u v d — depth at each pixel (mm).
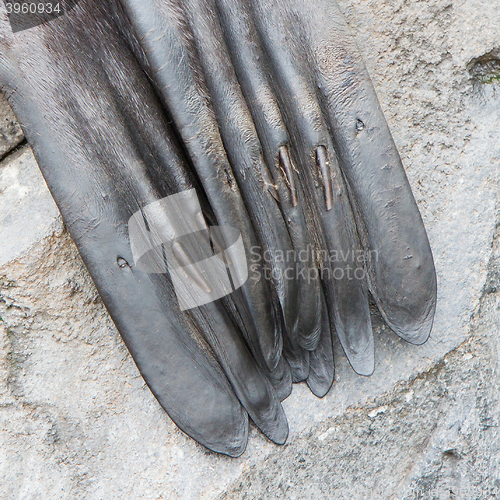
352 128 690
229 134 685
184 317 695
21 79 688
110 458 724
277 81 691
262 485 718
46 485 726
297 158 693
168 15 677
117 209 690
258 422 708
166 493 714
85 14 691
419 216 695
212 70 685
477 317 731
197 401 694
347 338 710
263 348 697
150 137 694
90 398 729
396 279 696
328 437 727
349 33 691
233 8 688
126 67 693
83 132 690
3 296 728
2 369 730
